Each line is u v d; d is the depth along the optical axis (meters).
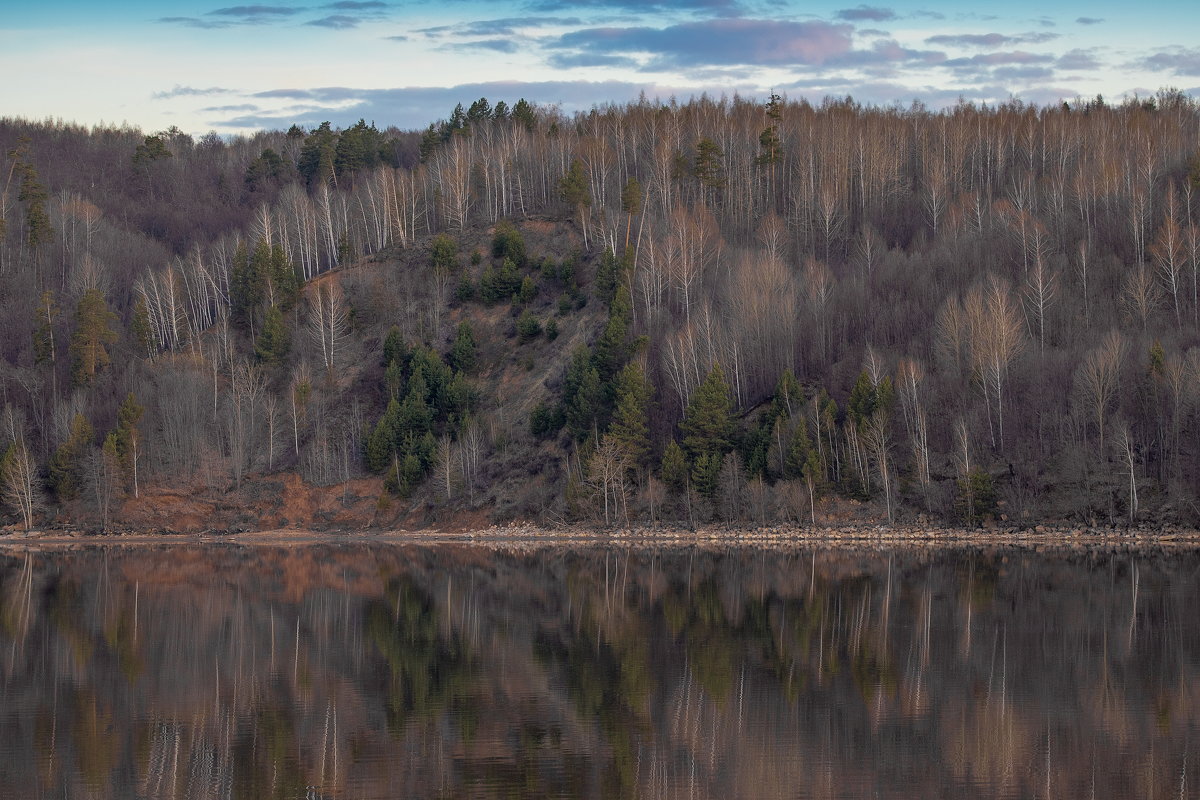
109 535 142.12
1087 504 121.94
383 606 84.69
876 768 44.78
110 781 44.19
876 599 84.44
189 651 68.12
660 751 47.22
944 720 51.41
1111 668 61.12
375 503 146.25
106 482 143.88
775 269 153.50
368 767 45.66
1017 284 152.62
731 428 135.25
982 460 128.62
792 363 144.38
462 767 45.50
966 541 120.50
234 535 142.50
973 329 135.00
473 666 63.47
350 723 52.03
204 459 150.75
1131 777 43.47
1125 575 95.19
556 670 62.31
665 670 61.88
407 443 147.75
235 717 53.16
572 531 135.38
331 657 66.19
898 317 149.50
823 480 129.12
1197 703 53.97
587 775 44.56
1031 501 124.50
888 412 130.38
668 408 146.00
